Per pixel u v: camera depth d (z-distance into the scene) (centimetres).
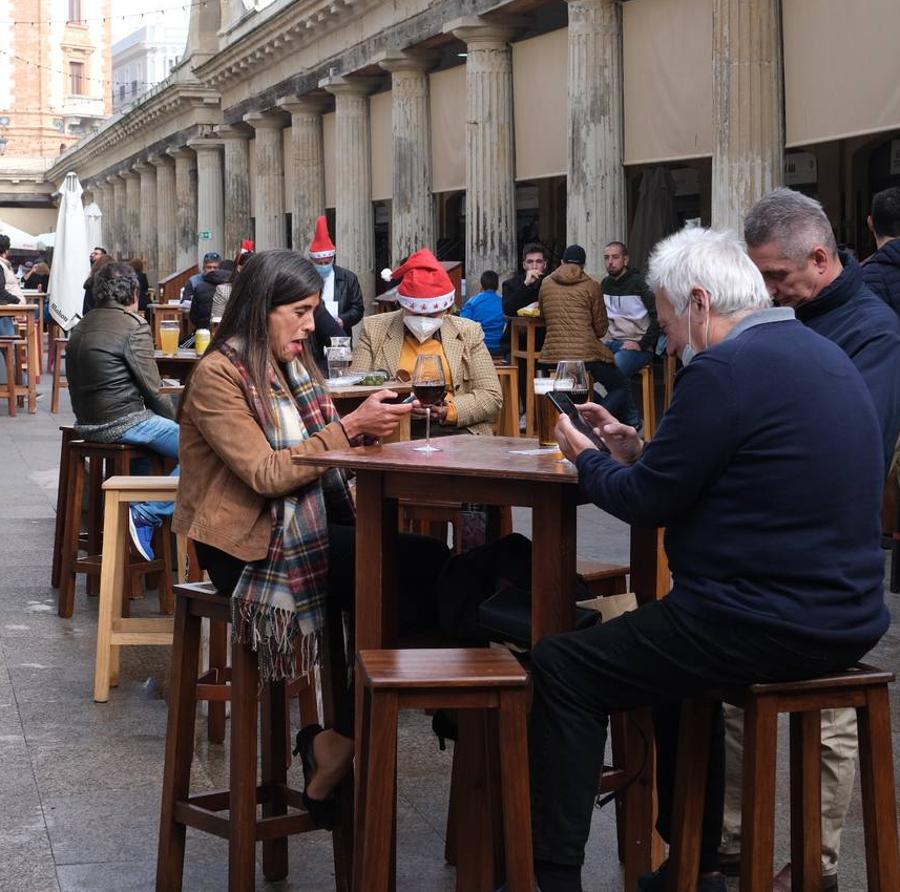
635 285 1362
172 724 430
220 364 431
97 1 8112
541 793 360
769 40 1365
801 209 410
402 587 450
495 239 2009
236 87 3441
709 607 341
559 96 1883
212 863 461
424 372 454
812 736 362
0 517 1094
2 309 1822
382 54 2355
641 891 405
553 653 362
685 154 1576
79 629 764
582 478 360
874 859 350
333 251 1362
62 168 6500
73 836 479
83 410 793
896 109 1215
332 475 461
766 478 337
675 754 400
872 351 402
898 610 776
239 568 424
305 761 431
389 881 401
